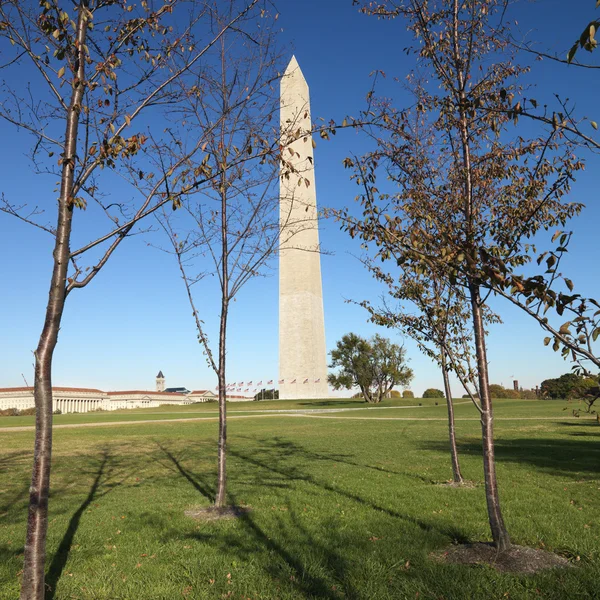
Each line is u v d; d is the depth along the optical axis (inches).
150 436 1056.2
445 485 457.4
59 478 546.3
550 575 226.7
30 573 166.1
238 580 233.9
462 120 277.4
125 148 196.1
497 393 3107.8
